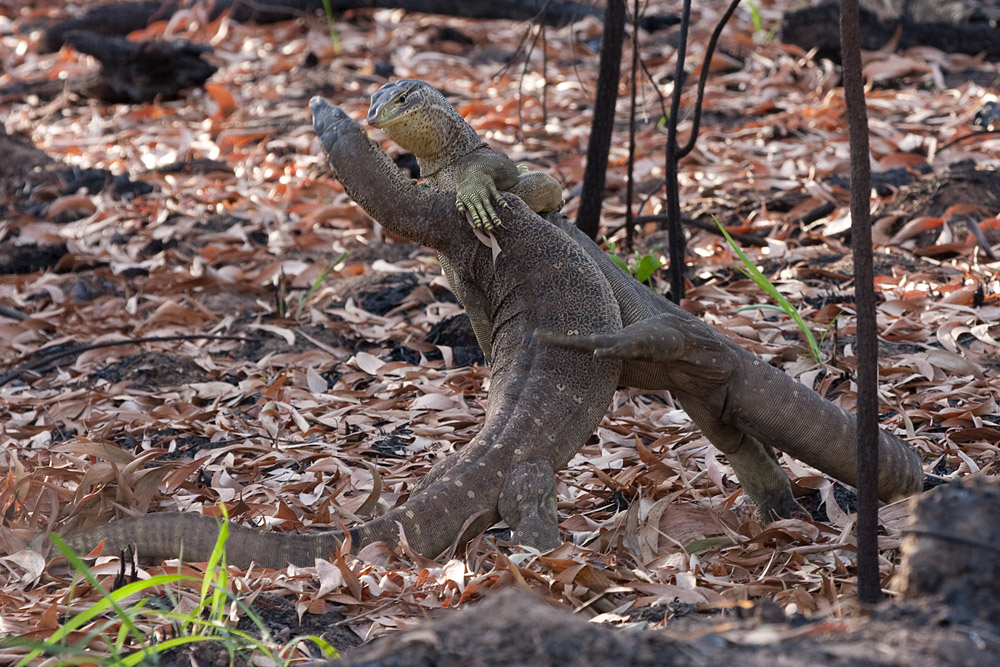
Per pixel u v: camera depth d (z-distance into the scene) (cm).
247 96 2252
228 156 1869
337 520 685
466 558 663
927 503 471
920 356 1021
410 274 1402
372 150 739
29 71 2584
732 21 2444
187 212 1669
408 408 1035
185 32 2730
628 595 616
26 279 1471
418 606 607
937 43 2164
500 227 732
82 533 664
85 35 2286
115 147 1994
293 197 1667
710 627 466
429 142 759
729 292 1240
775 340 1103
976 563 439
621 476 836
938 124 1752
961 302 1155
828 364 1039
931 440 872
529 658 398
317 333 1265
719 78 2131
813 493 814
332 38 2591
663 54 2275
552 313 720
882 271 1267
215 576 627
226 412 1071
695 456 880
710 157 1678
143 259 1527
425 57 2373
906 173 1545
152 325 1306
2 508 760
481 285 752
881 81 2062
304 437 991
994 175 1409
